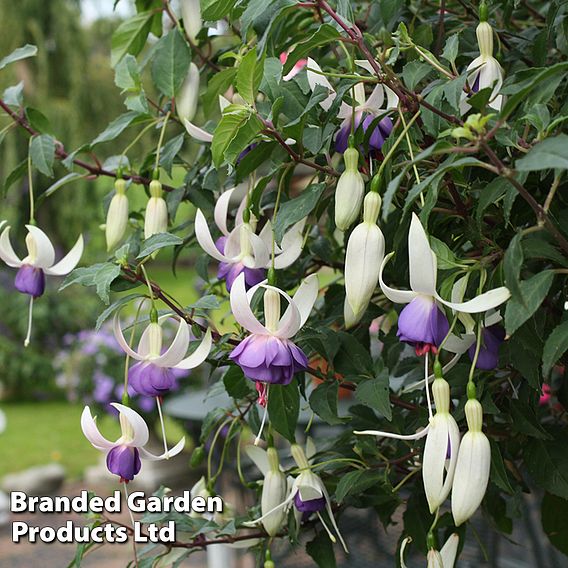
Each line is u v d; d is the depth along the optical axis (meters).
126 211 0.81
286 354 0.64
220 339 0.72
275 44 0.83
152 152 0.85
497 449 0.69
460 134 0.59
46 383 4.18
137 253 0.78
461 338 0.65
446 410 0.62
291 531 0.78
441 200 0.72
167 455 0.71
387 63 0.68
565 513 0.82
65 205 4.40
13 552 2.17
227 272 0.72
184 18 0.86
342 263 0.89
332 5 0.73
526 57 0.80
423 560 1.08
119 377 2.90
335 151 0.75
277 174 0.76
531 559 1.18
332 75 0.66
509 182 0.62
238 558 1.38
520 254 0.59
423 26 0.77
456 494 0.61
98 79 4.62
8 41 4.39
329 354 0.74
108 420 3.32
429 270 0.61
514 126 0.64
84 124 4.52
